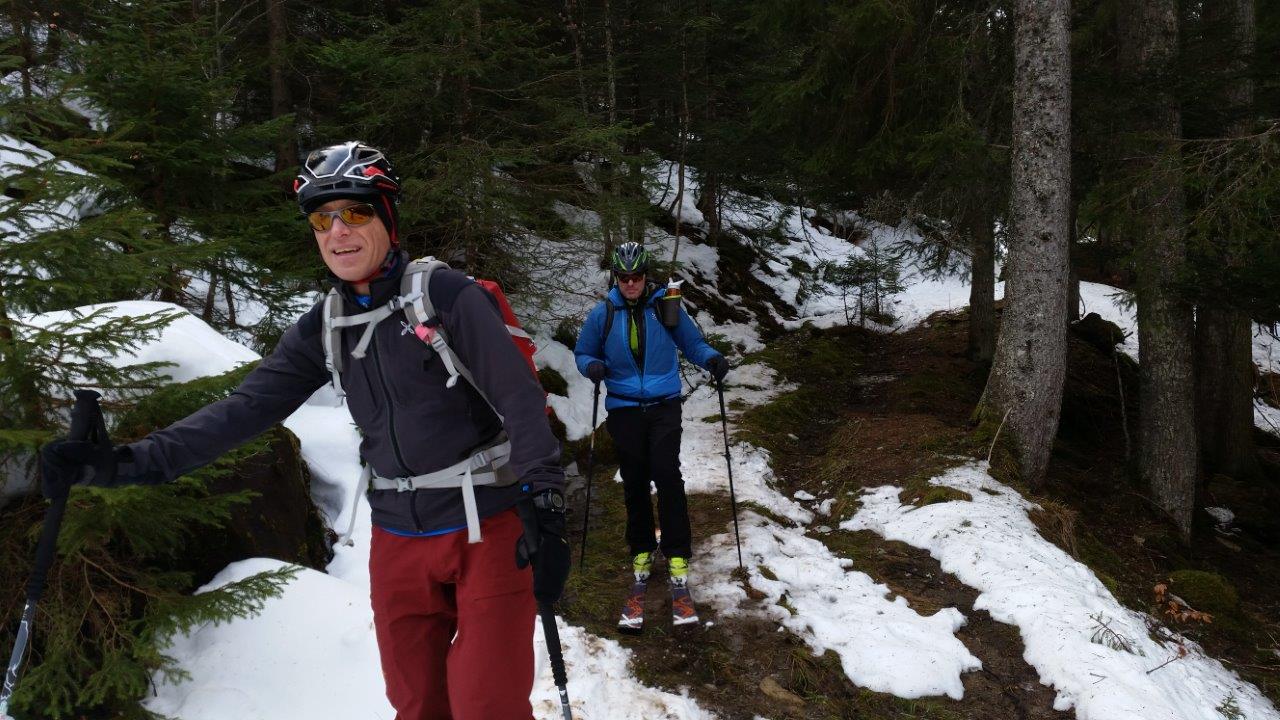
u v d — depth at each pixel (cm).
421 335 168
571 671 349
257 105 1090
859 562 509
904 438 740
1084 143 833
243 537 364
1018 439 683
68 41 499
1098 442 1048
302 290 573
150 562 327
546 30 1270
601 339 419
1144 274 744
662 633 405
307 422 504
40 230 295
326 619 330
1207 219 683
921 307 1783
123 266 301
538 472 162
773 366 1159
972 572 481
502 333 171
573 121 862
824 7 909
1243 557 808
